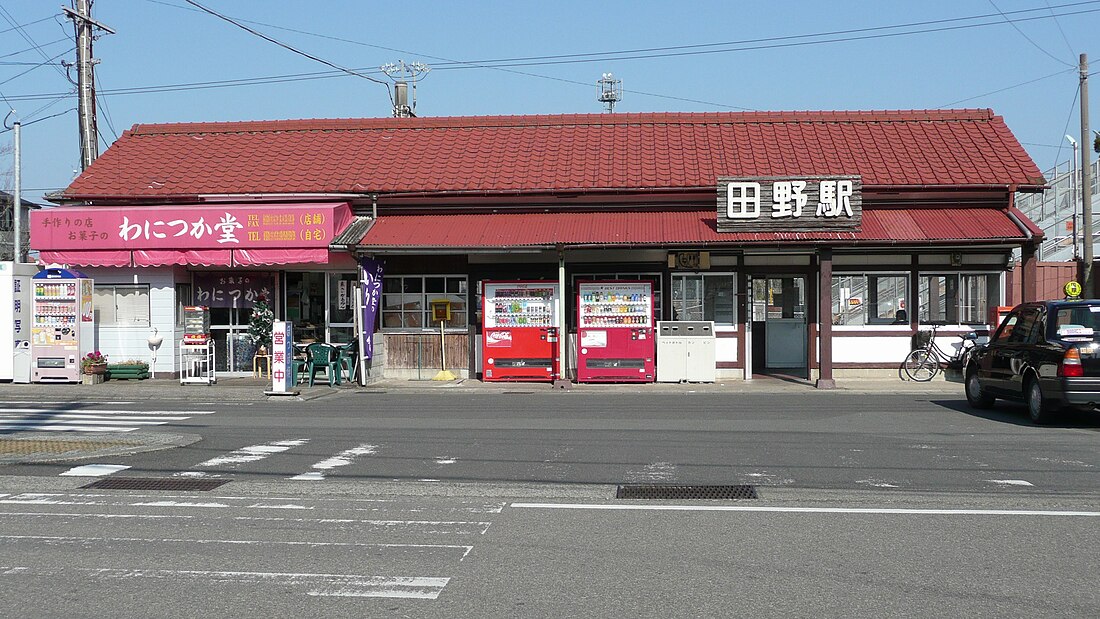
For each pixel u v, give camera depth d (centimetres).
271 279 2255
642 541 738
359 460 1122
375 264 2119
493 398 1855
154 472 1052
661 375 2100
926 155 2266
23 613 572
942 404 1716
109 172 2330
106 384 2098
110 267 2173
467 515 836
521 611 571
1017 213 2094
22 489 968
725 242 1973
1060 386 1347
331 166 2330
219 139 2502
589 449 1194
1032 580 634
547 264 2203
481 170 2283
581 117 2514
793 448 1196
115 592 614
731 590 611
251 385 2088
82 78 2353
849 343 2167
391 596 602
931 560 682
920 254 2144
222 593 611
